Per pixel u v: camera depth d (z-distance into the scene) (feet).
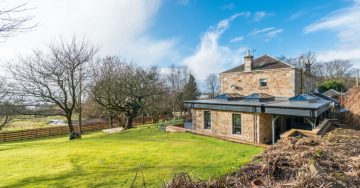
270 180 10.76
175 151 28.84
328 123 47.96
